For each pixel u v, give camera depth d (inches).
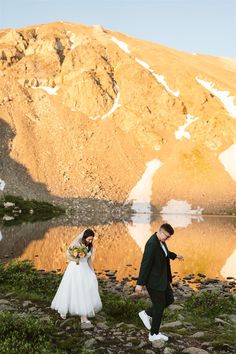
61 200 4281.5
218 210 4296.3
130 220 3189.0
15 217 3225.9
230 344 393.7
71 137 5629.9
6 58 6510.8
